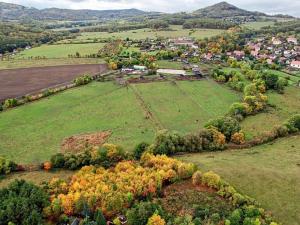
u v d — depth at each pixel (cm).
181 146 13138
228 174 10969
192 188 10338
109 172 10994
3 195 9681
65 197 9444
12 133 15225
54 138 14700
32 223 8650
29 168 12175
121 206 9262
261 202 9688
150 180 10119
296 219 9050
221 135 13662
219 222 8594
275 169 11262
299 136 14612
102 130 15388
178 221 8569
